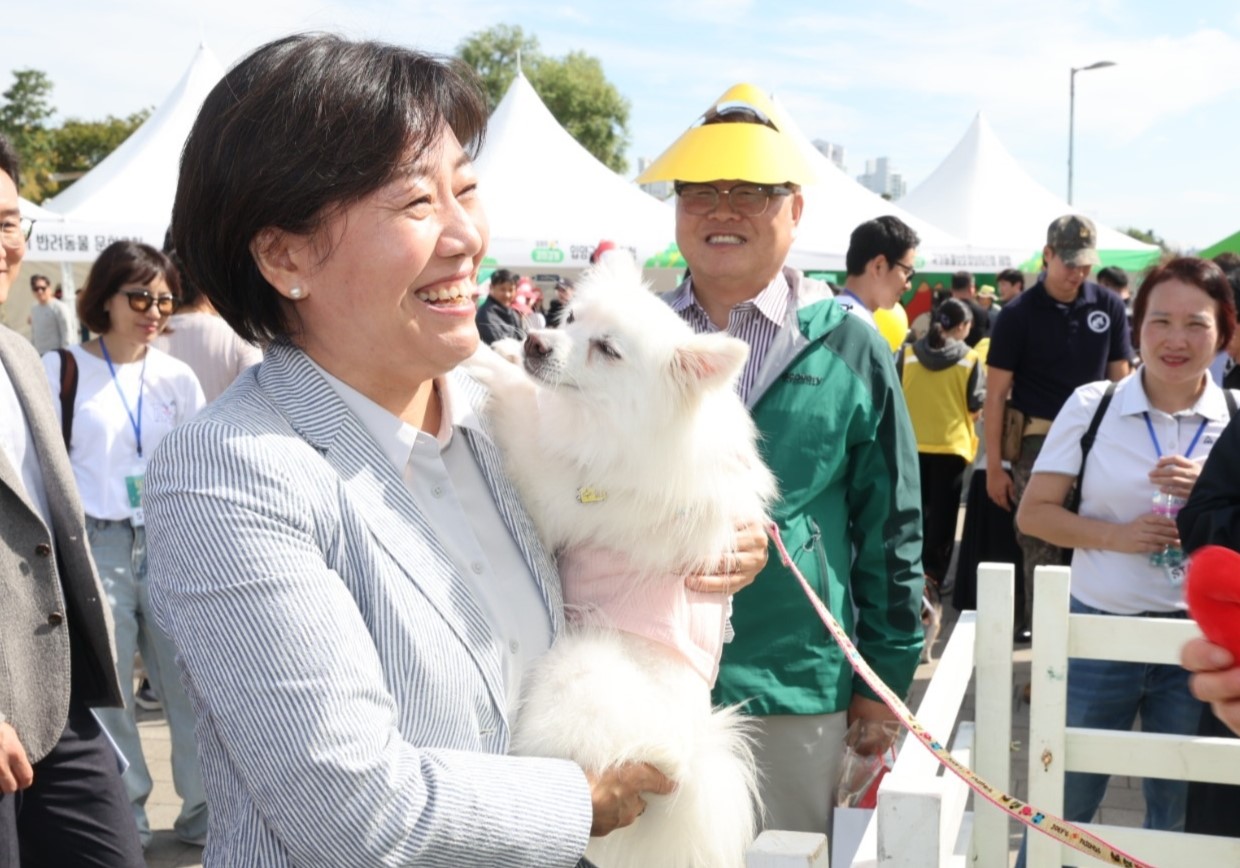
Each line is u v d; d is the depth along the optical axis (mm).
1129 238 15234
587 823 1308
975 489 6133
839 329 2752
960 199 15180
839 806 2607
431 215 1389
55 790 2518
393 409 1494
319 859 1123
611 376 2133
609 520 1970
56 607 2451
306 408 1361
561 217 11953
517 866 1236
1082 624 2344
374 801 1125
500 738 1397
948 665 2084
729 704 2582
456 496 1501
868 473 2775
